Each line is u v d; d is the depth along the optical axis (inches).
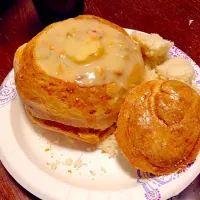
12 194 8.6
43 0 11.9
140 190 7.9
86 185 8.4
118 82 8.7
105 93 8.5
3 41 12.5
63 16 12.4
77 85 8.4
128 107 8.2
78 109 8.4
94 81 8.4
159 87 8.3
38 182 8.1
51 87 8.4
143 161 7.9
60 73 8.5
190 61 10.7
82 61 8.5
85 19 9.7
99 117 8.6
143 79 9.5
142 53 10.4
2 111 9.6
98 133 9.0
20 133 9.4
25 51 9.3
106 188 8.3
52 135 9.4
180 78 9.8
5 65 11.7
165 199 7.9
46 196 8.0
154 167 8.0
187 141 7.9
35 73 8.6
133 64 9.1
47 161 8.9
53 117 8.7
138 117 7.9
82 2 12.6
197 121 8.0
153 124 7.8
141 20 13.1
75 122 8.6
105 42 9.1
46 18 12.6
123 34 9.7
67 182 8.4
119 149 8.8
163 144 7.7
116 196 7.9
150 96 8.2
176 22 12.9
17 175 8.3
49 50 8.9
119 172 8.7
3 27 13.0
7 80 10.3
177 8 13.4
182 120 7.8
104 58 8.8
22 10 13.6
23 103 9.3
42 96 8.5
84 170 8.8
